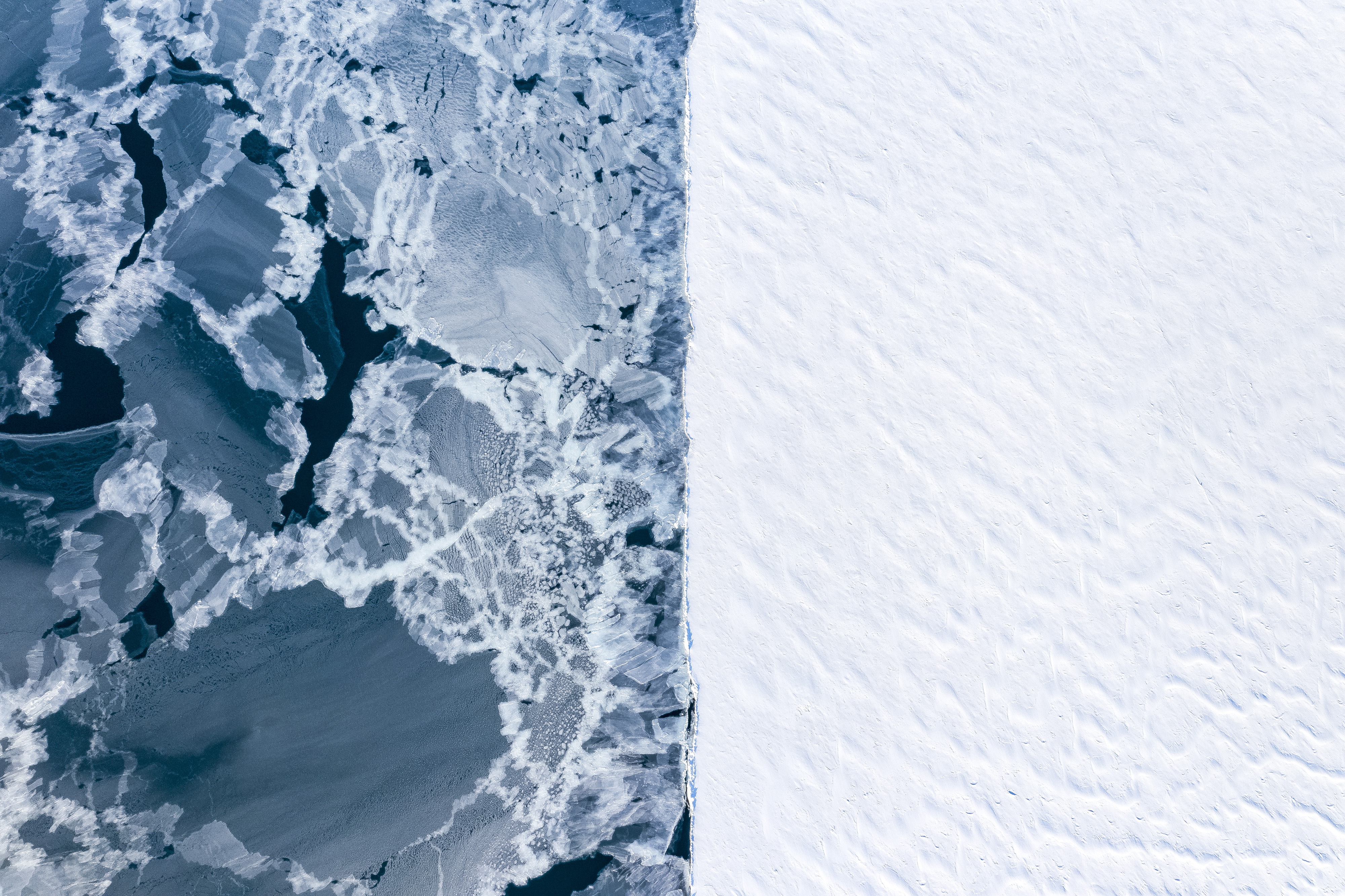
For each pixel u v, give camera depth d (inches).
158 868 7101.4
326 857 7150.6
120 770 7135.8
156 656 7204.7
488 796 7229.3
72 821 7091.5
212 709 7194.9
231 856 7126.0
